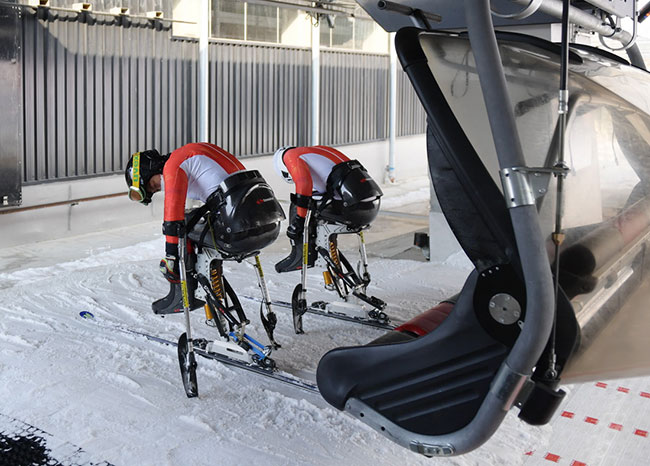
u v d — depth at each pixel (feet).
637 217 6.66
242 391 10.73
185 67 29.14
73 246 23.11
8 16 20.98
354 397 6.74
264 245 11.13
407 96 46.06
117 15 25.81
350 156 40.45
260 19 32.96
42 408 9.91
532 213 5.08
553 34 15.44
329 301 16.05
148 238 24.57
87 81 25.11
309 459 8.61
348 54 39.60
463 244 6.02
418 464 8.52
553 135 5.84
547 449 8.98
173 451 8.73
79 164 25.13
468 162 5.67
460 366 6.23
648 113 7.19
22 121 22.93
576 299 5.84
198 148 10.94
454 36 6.24
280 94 34.68
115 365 11.69
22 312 14.74
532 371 5.47
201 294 11.98
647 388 11.07
